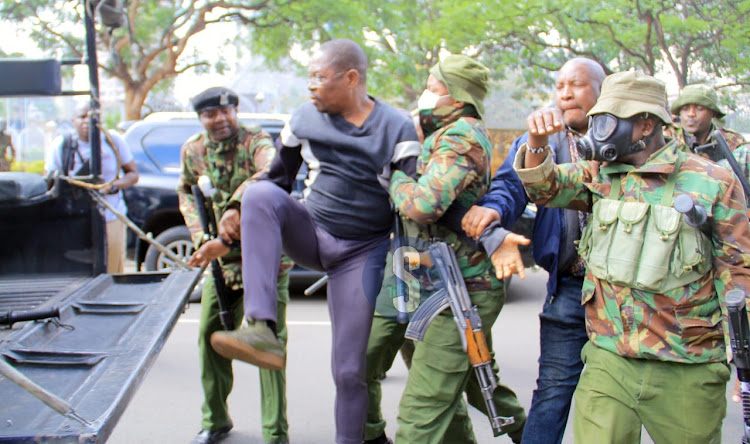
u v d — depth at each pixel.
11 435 1.80
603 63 13.66
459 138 2.93
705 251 2.56
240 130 3.98
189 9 18.03
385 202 3.03
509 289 8.70
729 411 4.93
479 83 3.07
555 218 3.28
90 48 4.07
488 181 3.12
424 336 3.06
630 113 2.57
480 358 3.00
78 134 5.85
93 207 4.25
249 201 2.79
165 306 3.38
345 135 2.92
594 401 2.70
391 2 17.30
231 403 4.98
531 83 16.47
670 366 2.60
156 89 23.11
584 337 3.29
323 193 3.00
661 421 2.63
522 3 13.35
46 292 3.76
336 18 17.23
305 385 5.34
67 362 2.52
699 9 11.94
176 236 8.00
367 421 3.89
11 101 11.45
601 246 2.67
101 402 2.04
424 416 3.07
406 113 3.07
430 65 17.73
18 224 4.20
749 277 2.55
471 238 3.03
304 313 7.51
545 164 2.74
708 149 4.30
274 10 17.50
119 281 4.22
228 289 3.97
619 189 2.69
